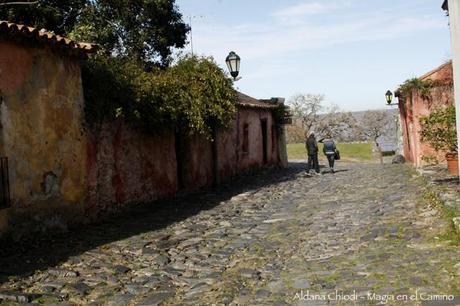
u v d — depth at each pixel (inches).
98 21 772.0
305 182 706.2
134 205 490.3
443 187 446.0
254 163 908.0
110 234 369.7
